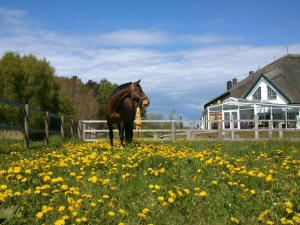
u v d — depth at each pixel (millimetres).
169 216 6031
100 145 13828
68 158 9508
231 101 54125
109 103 14383
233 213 6344
